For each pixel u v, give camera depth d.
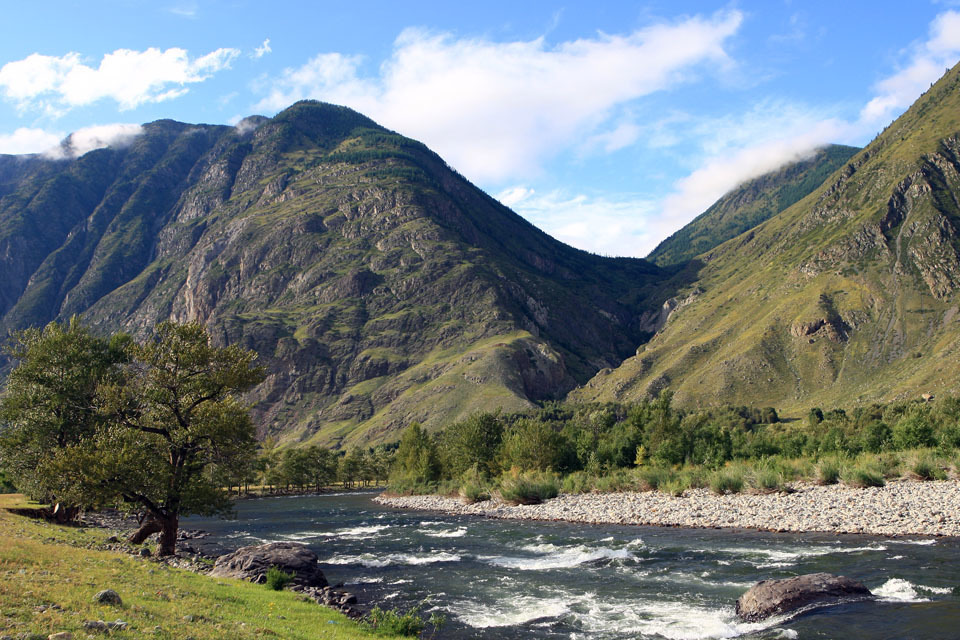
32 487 50.38
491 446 118.00
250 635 16.17
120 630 14.13
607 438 115.19
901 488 56.06
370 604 29.38
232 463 41.00
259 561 32.09
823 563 33.09
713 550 39.81
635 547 43.41
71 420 53.19
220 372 40.69
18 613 13.97
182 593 20.58
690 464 94.69
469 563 41.69
